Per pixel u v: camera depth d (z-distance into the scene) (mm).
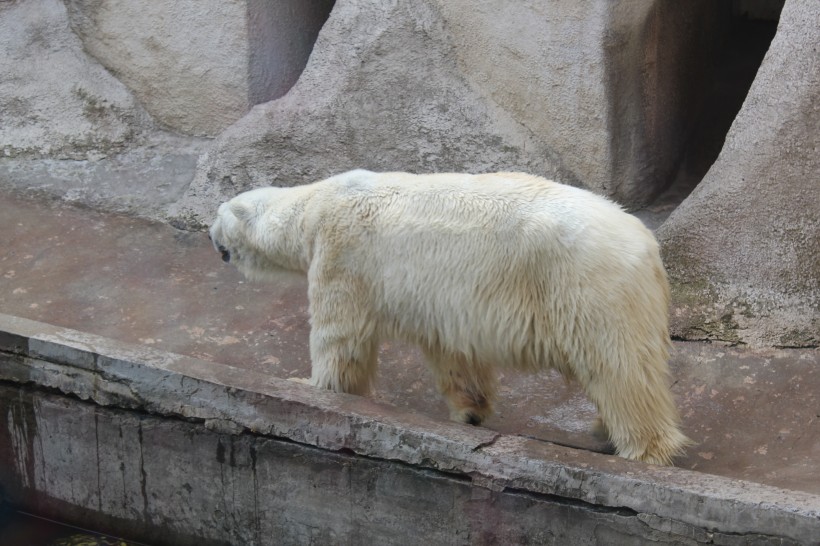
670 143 7332
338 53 7352
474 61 7051
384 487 4742
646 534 4242
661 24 6910
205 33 8070
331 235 5023
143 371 5145
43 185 8133
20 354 5438
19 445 5660
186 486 5266
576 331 4551
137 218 7770
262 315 6648
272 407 4891
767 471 5031
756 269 6043
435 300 4805
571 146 6910
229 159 7695
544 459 4406
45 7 8664
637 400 4613
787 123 5797
